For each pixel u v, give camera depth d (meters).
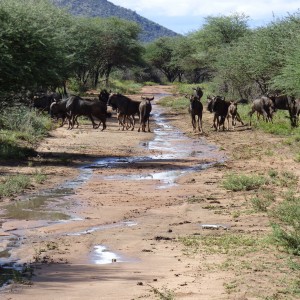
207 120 57.66
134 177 26.30
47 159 31.17
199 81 162.88
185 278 12.13
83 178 25.89
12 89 31.86
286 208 18.53
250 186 23.55
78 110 46.88
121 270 12.91
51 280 12.09
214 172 27.61
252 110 51.09
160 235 16.42
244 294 10.93
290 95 48.09
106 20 128.88
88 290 11.32
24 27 31.02
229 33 103.44
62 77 35.72
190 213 19.17
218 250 14.66
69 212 19.30
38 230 17.00
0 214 18.94
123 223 17.97
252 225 17.50
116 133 45.53
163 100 92.88
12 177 24.59
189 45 140.25
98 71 118.62
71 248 15.00
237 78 73.06
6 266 13.34
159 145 38.91
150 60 175.12
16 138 37.16
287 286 11.50
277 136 42.53
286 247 14.58
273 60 59.22
